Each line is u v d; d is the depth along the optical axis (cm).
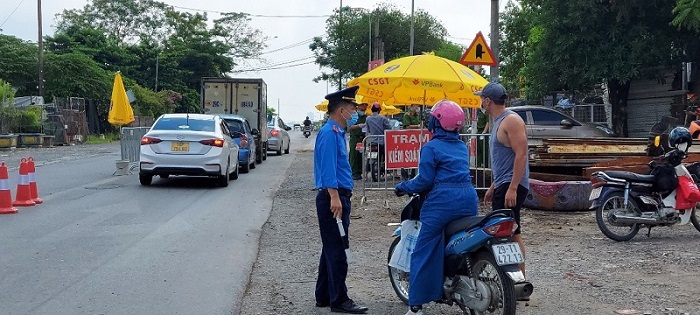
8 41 4959
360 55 5266
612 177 936
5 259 809
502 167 622
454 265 547
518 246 520
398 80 1188
